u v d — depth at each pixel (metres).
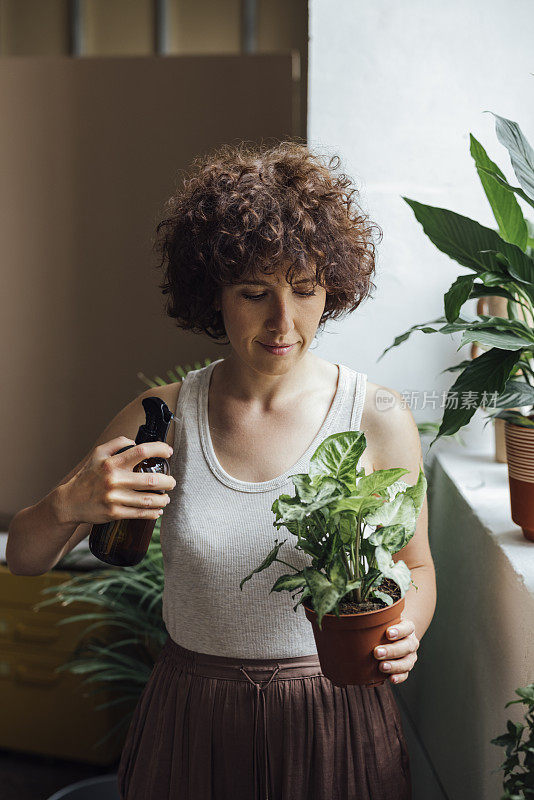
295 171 1.15
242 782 1.21
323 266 1.09
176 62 2.47
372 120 1.93
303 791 1.20
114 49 3.56
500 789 1.30
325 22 1.91
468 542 1.58
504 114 1.91
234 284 1.11
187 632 1.25
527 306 1.28
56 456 2.72
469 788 1.52
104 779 1.92
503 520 1.47
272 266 1.06
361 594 1.00
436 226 1.25
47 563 1.26
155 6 3.50
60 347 2.67
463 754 1.57
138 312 2.61
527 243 1.31
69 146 2.56
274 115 2.45
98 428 2.68
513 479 1.33
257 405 1.25
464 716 1.56
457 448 2.01
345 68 1.92
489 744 1.38
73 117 2.55
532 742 0.96
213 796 1.23
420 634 1.19
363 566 0.99
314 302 1.13
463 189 1.94
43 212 2.61
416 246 1.97
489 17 1.88
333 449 0.99
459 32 1.89
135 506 1.08
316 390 1.27
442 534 1.84
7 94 2.57
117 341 2.63
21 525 1.23
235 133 2.48
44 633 2.30
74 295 2.64
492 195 1.28
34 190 2.60
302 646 1.21
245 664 1.21
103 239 2.59
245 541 1.20
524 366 1.29
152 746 1.26
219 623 1.21
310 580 0.92
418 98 1.92
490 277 1.20
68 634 2.28
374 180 1.95
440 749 1.76
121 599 2.15
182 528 1.22
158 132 2.51
